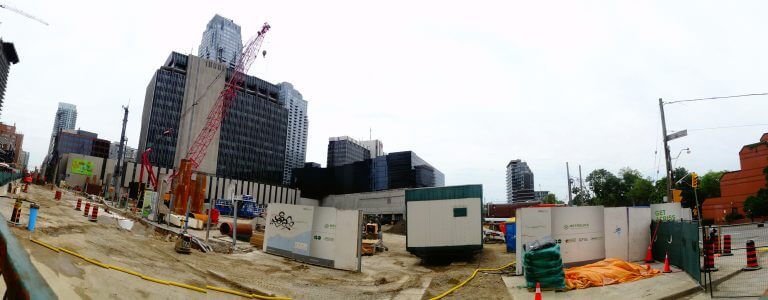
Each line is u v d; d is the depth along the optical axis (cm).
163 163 15088
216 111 10212
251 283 1528
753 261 1667
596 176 10412
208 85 16600
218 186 12469
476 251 2734
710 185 7869
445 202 2678
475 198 2634
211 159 16262
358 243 2116
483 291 1580
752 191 6247
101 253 1358
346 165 17988
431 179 18438
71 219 2150
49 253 1082
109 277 1112
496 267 2338
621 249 2083
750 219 5931
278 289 1498
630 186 10019
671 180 3161
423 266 2572
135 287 1130
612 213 2097
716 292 1353
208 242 2517
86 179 9688
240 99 17700
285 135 19688
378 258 2897
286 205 2378
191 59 16375
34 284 178
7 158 12962
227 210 6619
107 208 4353
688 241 1627
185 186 4722
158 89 15525
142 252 1631
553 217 1888
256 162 18025
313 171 18588
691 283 1479
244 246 2648
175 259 1703
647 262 2053
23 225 1393
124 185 10762
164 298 1143
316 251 2205
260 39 9988
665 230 1991
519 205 9119
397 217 11706
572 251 1914
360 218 2142
